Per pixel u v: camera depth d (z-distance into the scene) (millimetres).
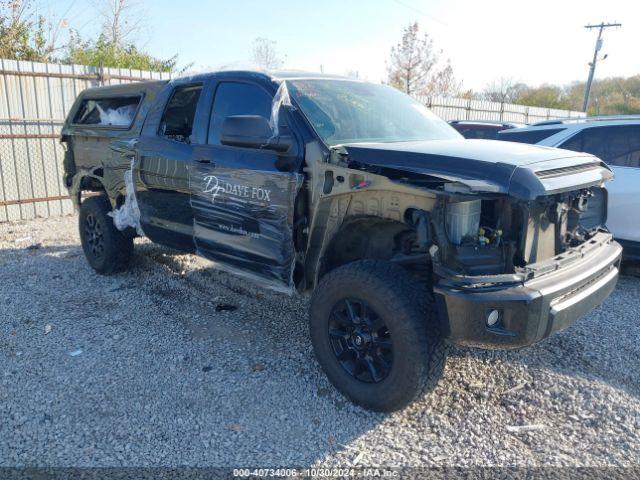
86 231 6133
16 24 14141
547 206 3182
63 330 4551
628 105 40719
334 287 3393
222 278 5895
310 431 3203
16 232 8422
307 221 3717
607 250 3670
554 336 4398
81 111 6289
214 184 4184
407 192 3104
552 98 35438
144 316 4871
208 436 3137
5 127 9078
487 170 2982
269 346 4273
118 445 3045
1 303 5172
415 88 25656
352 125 3945
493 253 3070
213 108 4406
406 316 3062
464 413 3398
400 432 3205
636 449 3049
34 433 3141
